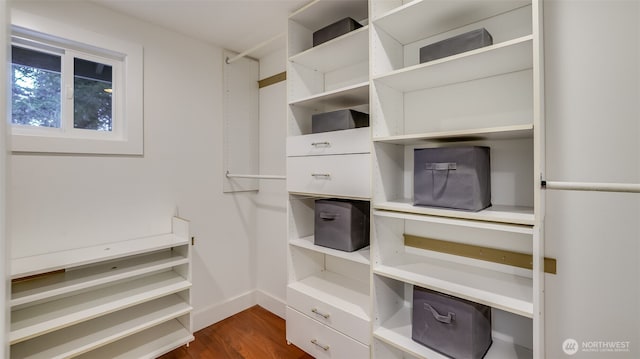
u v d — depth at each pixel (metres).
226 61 2.36
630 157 1.11
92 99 1.80
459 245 1.53
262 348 1.95
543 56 1.23
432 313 1.32
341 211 1.65
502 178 1.38
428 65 1.26
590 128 1.17
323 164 1.67
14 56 1.57
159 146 2.01
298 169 1.81
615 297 1.15
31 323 1.36
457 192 1.22
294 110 1.90
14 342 1.24
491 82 1.40
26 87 1.60
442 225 1.58
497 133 1.14
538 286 1.02
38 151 1.56
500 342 1.39
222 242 2.35
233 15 1.90
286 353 1.90
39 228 1.57
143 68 1.94
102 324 1.62
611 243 1.15
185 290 1.86
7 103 0.70
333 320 1.64
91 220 1.74
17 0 1.50
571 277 1.23
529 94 1.29
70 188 1.67
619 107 1.12
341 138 1.58
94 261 1.50
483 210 1.23
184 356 1.88
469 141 1.44
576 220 1.21
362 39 1.59
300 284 1.92
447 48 1.27
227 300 2.37
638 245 1.11
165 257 1.88
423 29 1.51
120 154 1.84
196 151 2.20
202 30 2.09
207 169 2.26
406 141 1.46
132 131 1.88
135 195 1.91
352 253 1.61
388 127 1.55
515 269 1.37
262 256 2.53
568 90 1.21
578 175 1.20
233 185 2.41
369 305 1.62
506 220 1.08
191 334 1.81
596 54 1.16
